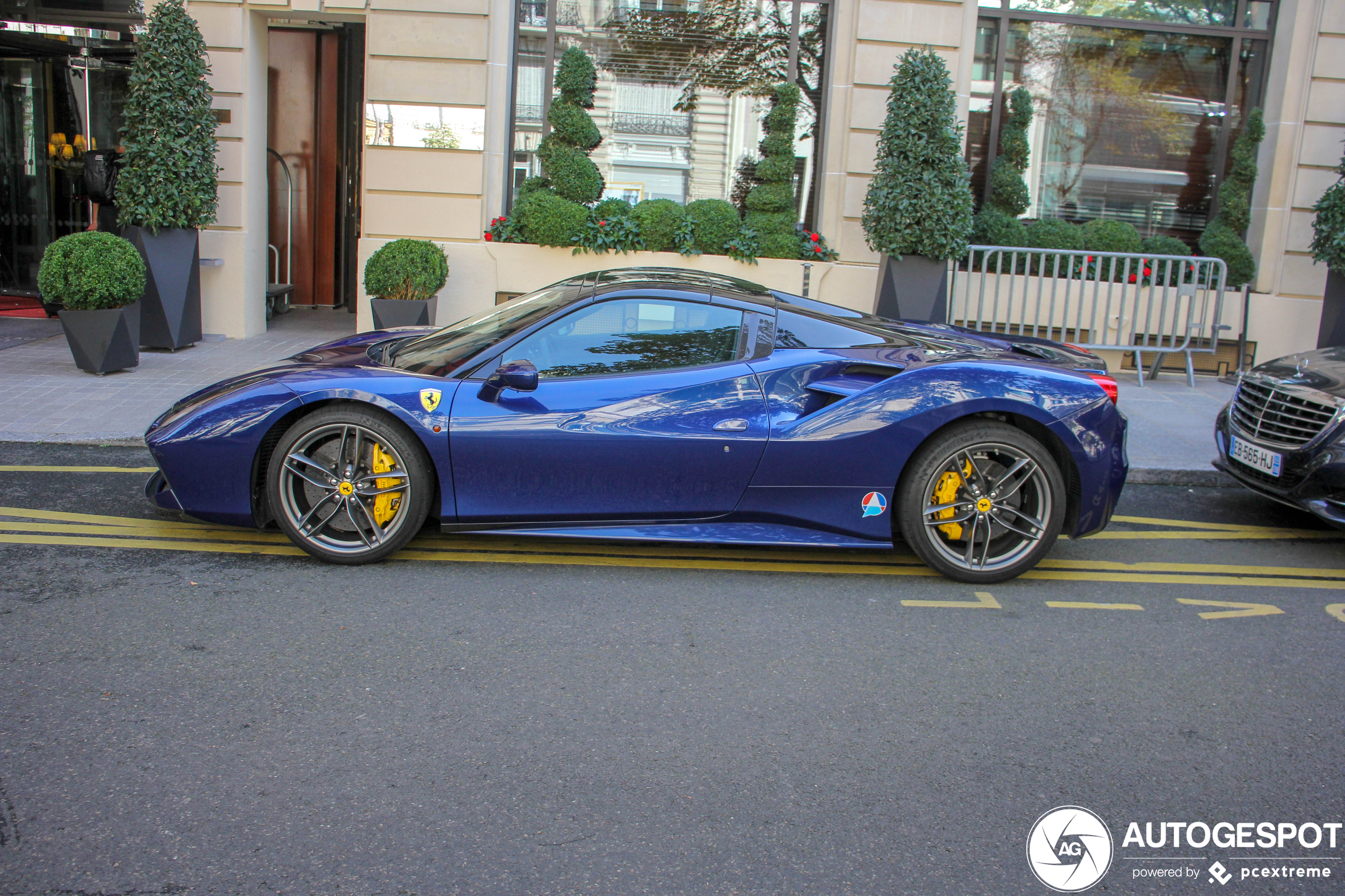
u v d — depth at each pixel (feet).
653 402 13.34
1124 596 13.69
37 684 9.89
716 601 12.89
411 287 27.48
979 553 13.91
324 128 38.60
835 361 13.78
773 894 7.27
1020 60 32.24
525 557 14.25
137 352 25.75
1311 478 15.74
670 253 30.19
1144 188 32.94
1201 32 32.04
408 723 9.45
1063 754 9.36
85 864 7.31
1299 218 31.22
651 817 8.13
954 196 27.84
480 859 7.53
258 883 7.19
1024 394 13.52
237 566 13.43
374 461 13.38
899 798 8.55
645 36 31.09
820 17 31.22
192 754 8.78
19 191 36.55
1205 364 31.83
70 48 34.50
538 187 30.63
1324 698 10.72
